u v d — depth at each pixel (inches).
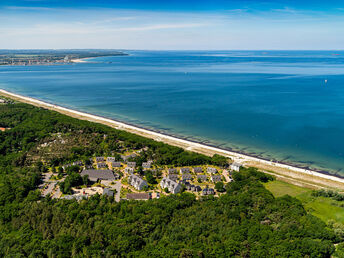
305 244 5300.2
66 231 5816.9
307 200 7391.7
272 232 5757.9
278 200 7022.6
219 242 5492.1
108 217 6279.5
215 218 6264.8
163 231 5880.9
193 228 5895.7
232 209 6609.3
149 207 6614.2
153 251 5246.1
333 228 6018.7
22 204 6791.3
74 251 5285.4
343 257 5019.7
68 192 7598.4
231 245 5319.9
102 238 5570.9
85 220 6102.4
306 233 5693.9
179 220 6235.2
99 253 5191.9
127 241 5408.5
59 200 7057.1
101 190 7824.8
